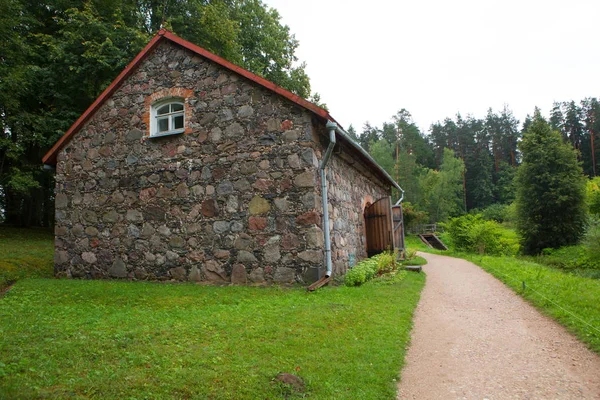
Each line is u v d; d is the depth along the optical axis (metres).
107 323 5.58
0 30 14.95
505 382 4.27
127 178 10.60
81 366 3.96
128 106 10.81
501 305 7.87
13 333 4.96
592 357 4.81
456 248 23.42
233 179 9.32
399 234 15.18
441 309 7.64
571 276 10.92
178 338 4.94
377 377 4.21
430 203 53.50
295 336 5.15
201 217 9.59
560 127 62.38
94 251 10.81
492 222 22.09
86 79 16.30
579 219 23.36
